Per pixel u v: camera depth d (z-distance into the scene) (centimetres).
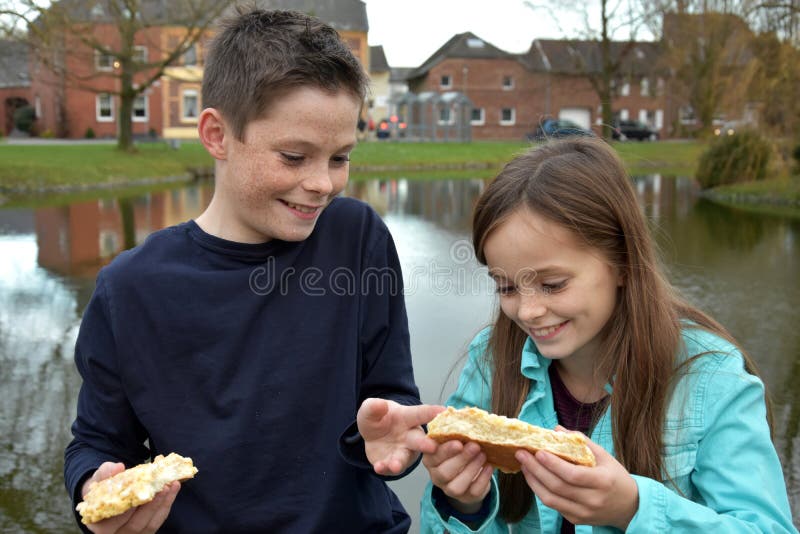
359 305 204
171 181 2605
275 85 171
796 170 1933
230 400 189
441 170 3192
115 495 155
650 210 1538
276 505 189
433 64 5506
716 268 970
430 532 185
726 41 2867
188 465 164
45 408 503
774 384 522
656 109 5359
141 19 2731
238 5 205
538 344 179
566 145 189
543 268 172
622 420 179
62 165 2392
